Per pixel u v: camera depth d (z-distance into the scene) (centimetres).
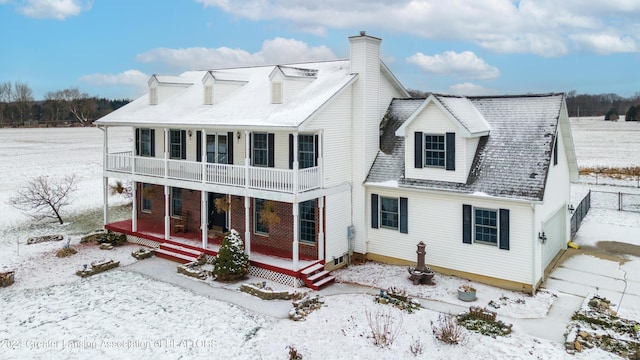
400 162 1936
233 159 2128
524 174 1631
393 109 2127
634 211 2862
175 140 2317
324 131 1822
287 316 1469
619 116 13788
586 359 1188
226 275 1748
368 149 1973
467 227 1716
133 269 1934
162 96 2461
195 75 2789
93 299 1612
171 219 2406
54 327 1398
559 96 1789
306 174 1753
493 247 1669
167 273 1881
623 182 3844
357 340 1301
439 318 1422
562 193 1997
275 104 1955
